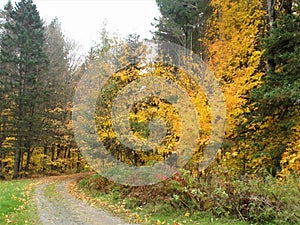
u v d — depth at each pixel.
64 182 17.53
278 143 8.72
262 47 8.73
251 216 6.39
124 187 10.33
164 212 7.61
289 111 8.78
